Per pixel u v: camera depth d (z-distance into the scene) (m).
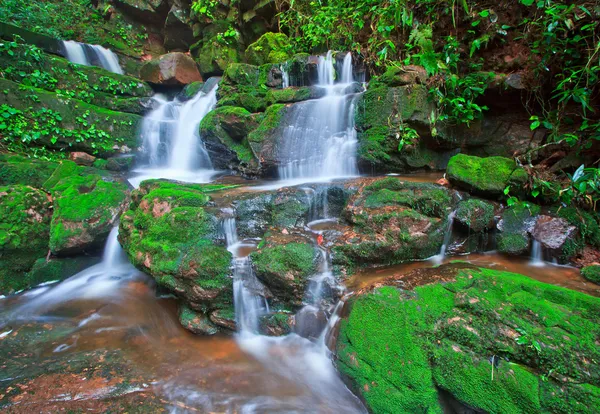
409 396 2.27
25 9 9.23
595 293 2.80
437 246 3.62
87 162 7.12
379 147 4.88
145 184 4.79
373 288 2.82
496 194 3.77
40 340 3.52
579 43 3.79
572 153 4.04
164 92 10.10
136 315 3.99
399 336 2.47
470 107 4.54
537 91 4.30
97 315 3.99
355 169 5.19
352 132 5.25
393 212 3.58
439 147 5.13
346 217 3.87
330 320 3.09
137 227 4.14
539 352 2.10
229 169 6.66
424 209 3.67
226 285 3.37
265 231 4.02
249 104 6.69
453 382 2.22
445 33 5.19
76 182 5.31
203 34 10.46
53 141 6.74
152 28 11.67
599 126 3.56
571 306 2.38
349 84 5.98
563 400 1.91
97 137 7.40
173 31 11.13
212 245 3.54
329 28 6.72
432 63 4.24
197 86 9.26
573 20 3.71
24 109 6.54
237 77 7.43
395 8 4.80
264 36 8.39
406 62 4.76
